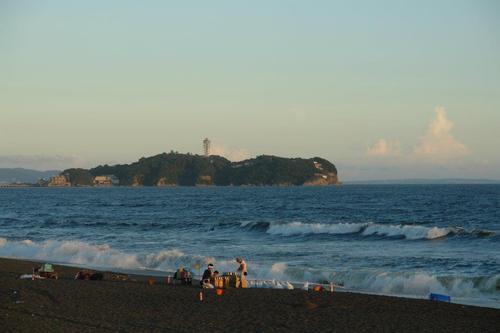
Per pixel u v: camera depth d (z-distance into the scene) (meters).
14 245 46.44
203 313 20.36
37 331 17.45
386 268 33.84
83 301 22.66
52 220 85.88
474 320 19.48
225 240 53.28
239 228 64.38
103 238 57.22
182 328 18.11
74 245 44.00
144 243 51.09
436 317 19.88
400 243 48.06
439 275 29.81
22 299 23.00
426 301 22.64
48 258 41.44
